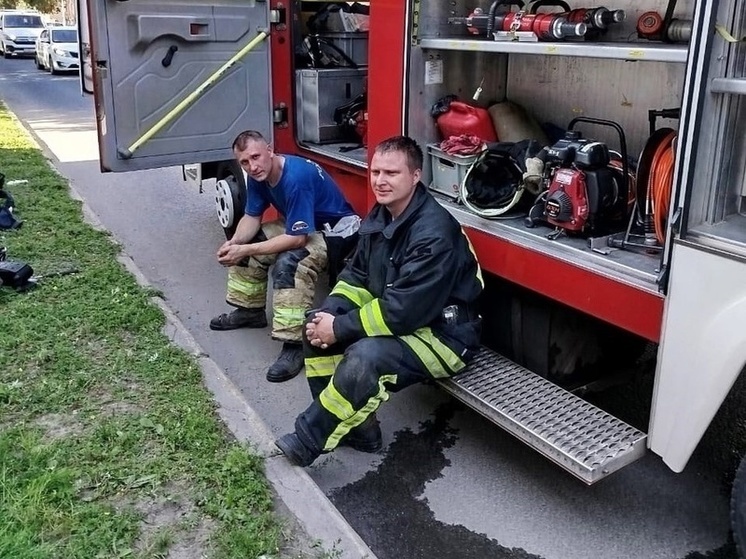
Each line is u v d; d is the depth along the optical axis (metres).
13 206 5.82
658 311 2.37
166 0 4.36
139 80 4.38
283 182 3.62
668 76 3.20
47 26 25.38
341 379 2.72
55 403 3.18
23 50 27.80
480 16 3.21
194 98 4.52
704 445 3.11
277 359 3.79
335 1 5.07
